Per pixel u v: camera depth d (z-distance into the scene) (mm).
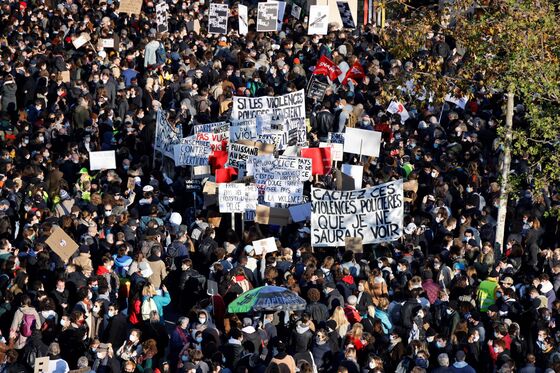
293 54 62875
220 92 57000
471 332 35031
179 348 35656
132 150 52375
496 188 46250
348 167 46656
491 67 46656
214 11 66375
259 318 36500
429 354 35094
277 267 40156
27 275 38406
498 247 43531
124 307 38531
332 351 34844
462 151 51312
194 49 63094
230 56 61969
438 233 43375
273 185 44812
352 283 38562
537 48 45469
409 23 52281
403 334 36062
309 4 73188
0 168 47906
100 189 47062
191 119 54250
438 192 46000
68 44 63438
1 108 57406
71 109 54344
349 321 36188
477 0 49438
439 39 59625
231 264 41125
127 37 65375
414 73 49031
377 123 54188
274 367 32938
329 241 42812
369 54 62312
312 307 36062
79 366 33562
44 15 67312
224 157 48188
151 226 41688
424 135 53062
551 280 39156
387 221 42656
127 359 34031
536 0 45781
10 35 64188
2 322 37031
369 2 72750
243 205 44094
